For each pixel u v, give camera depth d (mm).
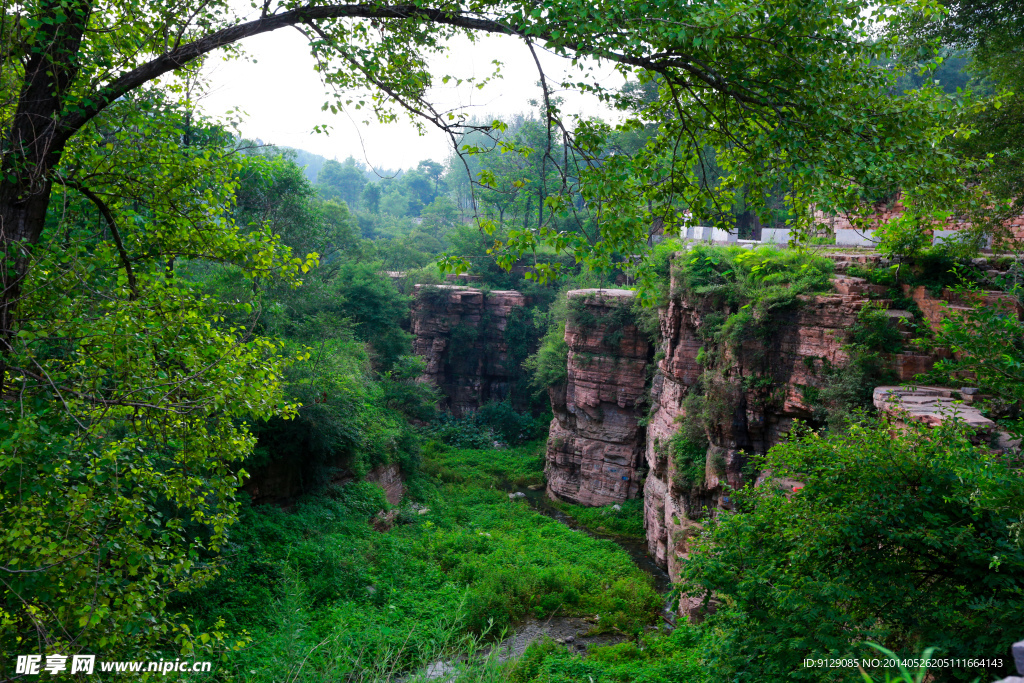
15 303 6887
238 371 8406
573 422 41688
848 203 7191
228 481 8359
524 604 24109
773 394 22219
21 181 6352
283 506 25438
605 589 25906
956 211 17469
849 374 19078
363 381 33375
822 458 10172
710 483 24859
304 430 25234
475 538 29609
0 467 6098
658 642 18312
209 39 6785
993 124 17719
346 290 46781
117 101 7805
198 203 8773
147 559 6984
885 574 8602
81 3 6422
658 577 29188
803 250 22469
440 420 56438
